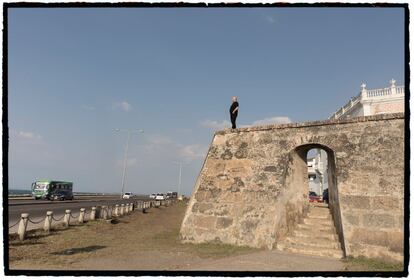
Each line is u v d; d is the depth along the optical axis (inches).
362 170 378.3
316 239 397.1
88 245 413.1
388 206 348.2
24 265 289.3
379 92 1147.9
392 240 334.0
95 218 705.0
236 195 451.5
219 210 453.7
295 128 450.0
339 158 398.3
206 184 488.4
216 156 505.4
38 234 466.3
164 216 930.1
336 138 411.8
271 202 415.8
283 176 427.8
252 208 427.5
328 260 335.3
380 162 371.2
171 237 493.4
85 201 1509.6
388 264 313.9
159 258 334.0
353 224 359.9
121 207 857.5
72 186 1691.7
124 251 375.6
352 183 378.3
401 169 355.9
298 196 464.4
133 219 786.8
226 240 427.8
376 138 385.1
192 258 334.3
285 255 355.6
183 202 2023.9
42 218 670.5
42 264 296.5
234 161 481.1
